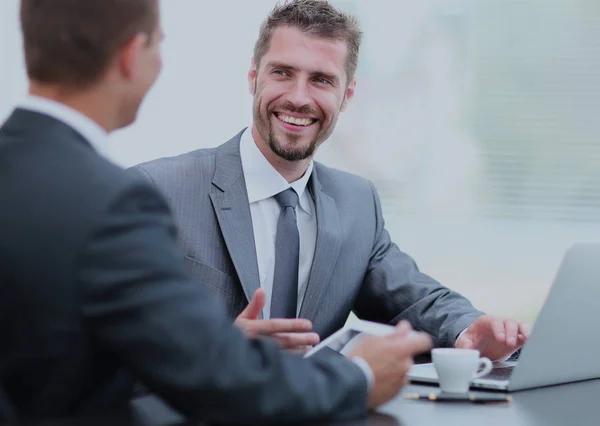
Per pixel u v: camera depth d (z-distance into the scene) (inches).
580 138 179.9
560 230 180.2
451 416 62.4
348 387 56.6
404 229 183.6
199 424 54.2
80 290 48.8
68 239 49.1
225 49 175.8
